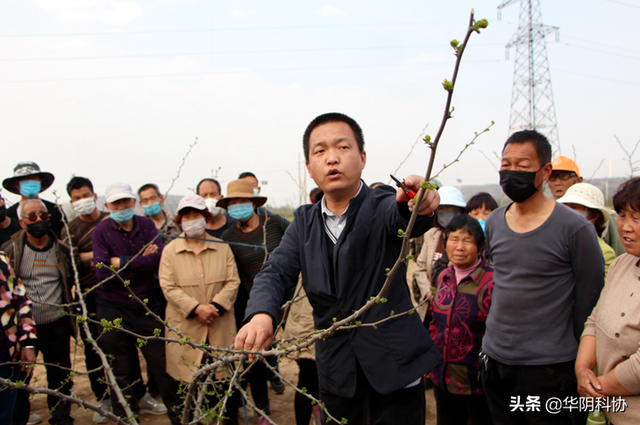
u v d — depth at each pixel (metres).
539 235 2.04
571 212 2.03
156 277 3.94
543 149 2.04
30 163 3.95
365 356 1.67
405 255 1.11
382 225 1.66
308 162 1.79
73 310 3.39
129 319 3.29
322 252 1.76
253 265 3.48
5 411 2.50
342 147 1.67
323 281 1.75
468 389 2.47
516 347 2.04
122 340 3.28
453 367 2.51
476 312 2.48
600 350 1.86
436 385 2.60
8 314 2.51
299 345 1.35
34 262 3.19
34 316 3.14
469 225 2.57
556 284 2.01
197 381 1.77
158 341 3.29
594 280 1.96
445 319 2.56
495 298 2.19
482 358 2.23
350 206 1.68
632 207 1.71
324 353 1.80
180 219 3.33
